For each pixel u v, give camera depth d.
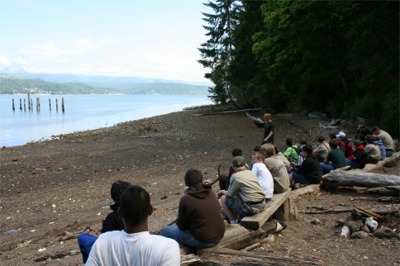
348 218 7.42
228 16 51.72
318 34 31.23
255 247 6.06
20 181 17.27
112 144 27.75
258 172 7.39
